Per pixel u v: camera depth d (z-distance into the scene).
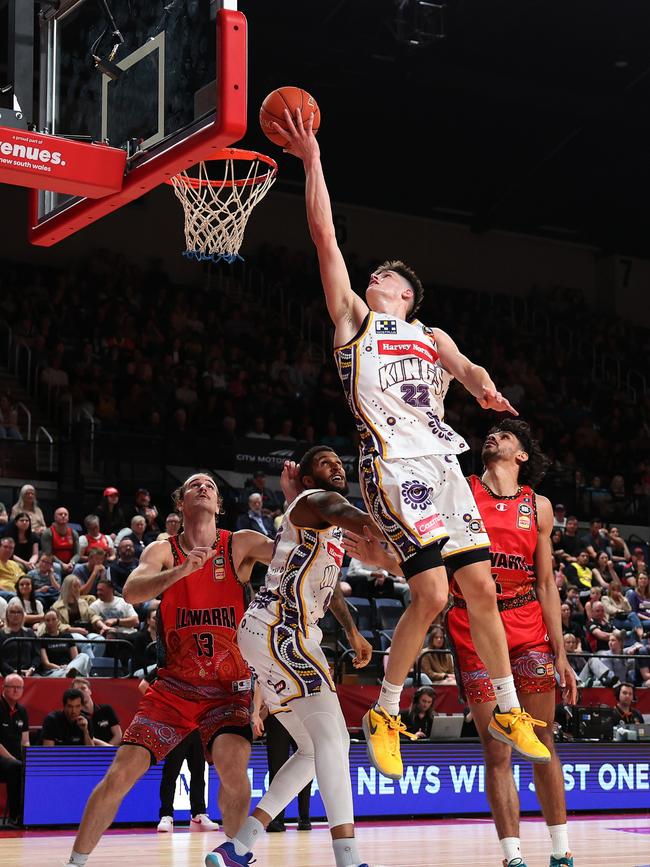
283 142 3.44
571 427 20.66
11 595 9.75
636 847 6.31
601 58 17.78
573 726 8.92
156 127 4.70
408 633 3.17
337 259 3.30
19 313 16.97
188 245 5.76
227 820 3.95
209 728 4.09
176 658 4.13
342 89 17.84
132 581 4.03
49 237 5.43
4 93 5.15
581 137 19.94
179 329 18.20
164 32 4.73
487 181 21.47
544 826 7.71
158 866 5.18
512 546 4.34
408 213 22.72
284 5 15.70
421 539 3.12
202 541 4.17
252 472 15.26
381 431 3.20
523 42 17.20
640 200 22.27
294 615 3.75
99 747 7.30
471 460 17.80
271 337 19.16
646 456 20.72
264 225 21.17
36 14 5.51
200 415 16.17
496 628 3.39
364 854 5.87
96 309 17.55
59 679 8.23
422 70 17.28
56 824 7.11
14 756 7.59
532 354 21.80
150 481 14.52
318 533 3.74
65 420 15.45
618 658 10.44
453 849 6.15
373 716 3.25
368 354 3.26
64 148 4.71
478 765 8.26
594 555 13.96
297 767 3.83
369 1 15.70
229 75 4.33
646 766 8.69
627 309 24.38
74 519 13.52
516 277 23.72
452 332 21.09
